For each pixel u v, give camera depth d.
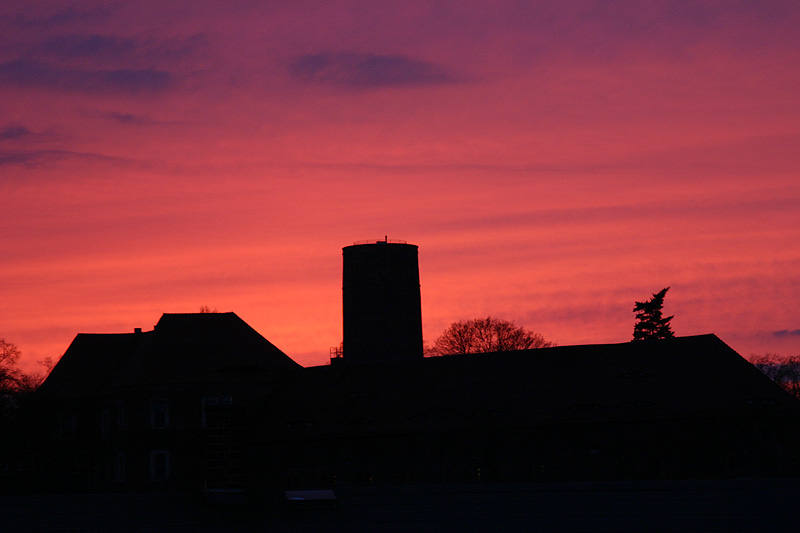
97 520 28.27
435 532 27.50
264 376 94.50
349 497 31.64
